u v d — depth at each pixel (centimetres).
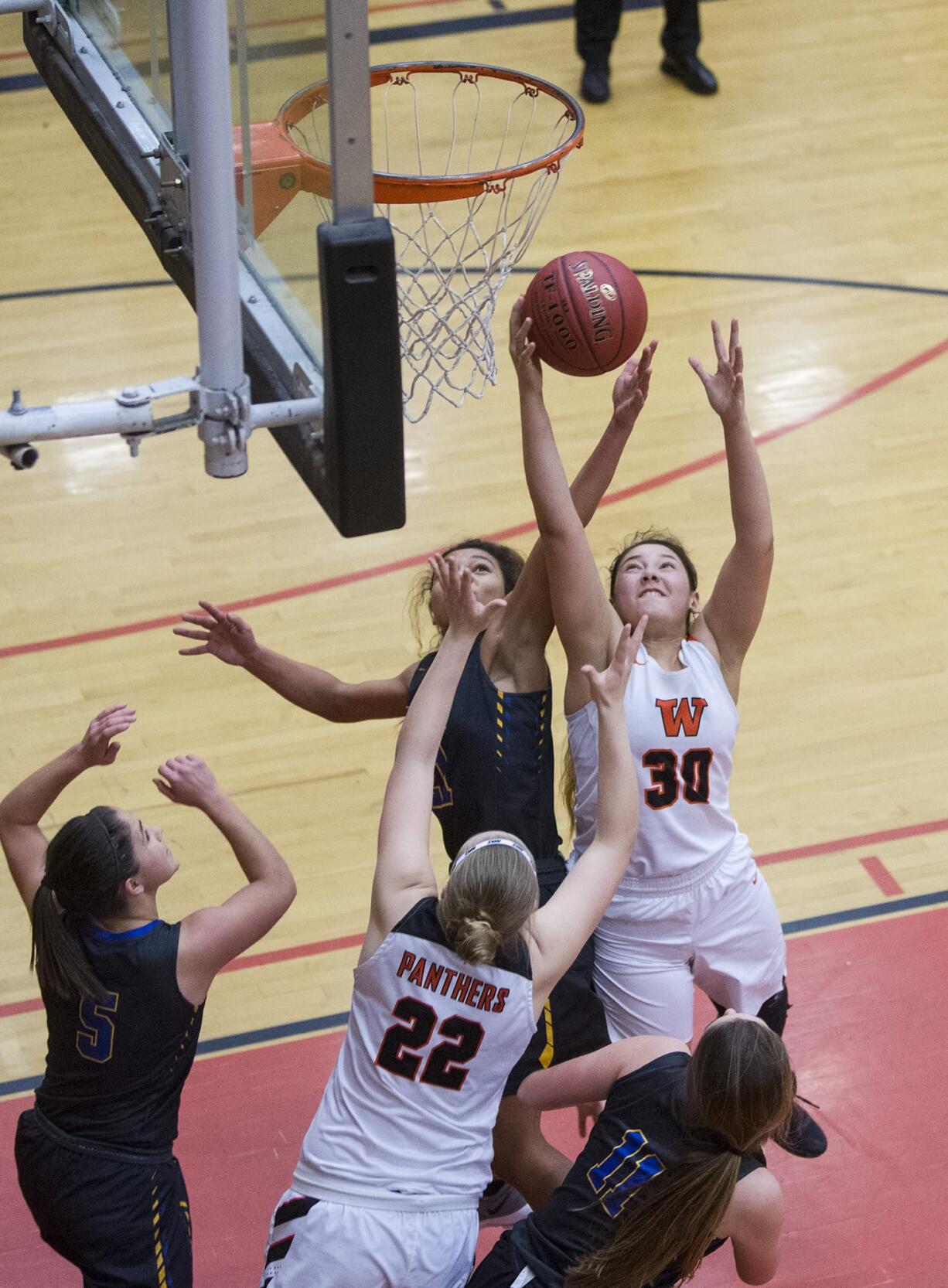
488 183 832
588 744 661
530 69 1972
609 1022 681
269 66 554
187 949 602
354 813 1017
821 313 1527
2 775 1034
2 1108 825
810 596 1191
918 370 1448
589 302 624
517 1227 561
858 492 1302
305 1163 545
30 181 1772
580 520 646
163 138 668
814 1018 863
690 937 674
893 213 1691
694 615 709
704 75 1922
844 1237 745
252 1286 729
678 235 1652
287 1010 885
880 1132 798
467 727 641
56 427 524
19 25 2080
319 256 511
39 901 598
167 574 1227
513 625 660
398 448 535
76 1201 603
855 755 1052
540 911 555
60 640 1159
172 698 1109
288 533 1274
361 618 1177
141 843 605
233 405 539
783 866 968
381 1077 537
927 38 2072
